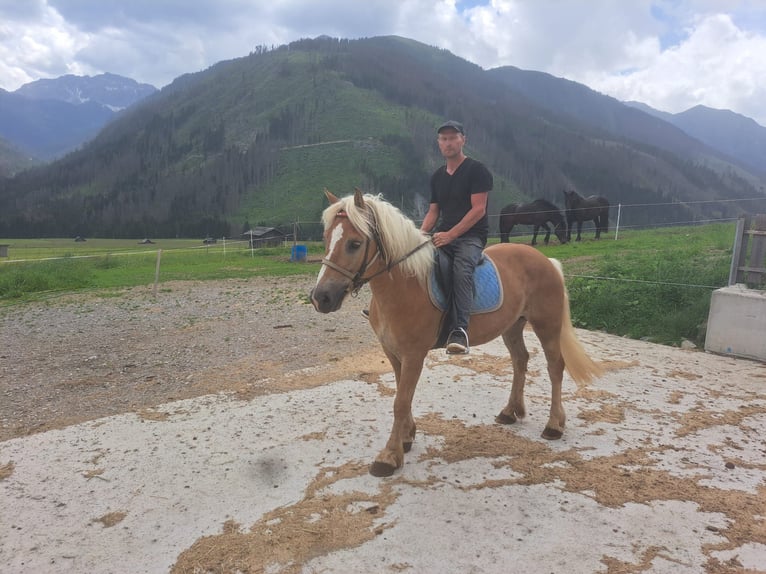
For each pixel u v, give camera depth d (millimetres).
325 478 3477
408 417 3863
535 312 4238
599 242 19406
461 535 2861
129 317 9875
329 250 3170
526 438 4129
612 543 2797
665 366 6102
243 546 2777
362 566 2619
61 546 2828
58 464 3734
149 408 4852
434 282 3525
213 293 12992
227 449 3928
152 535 2908
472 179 3852
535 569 2594
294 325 8641
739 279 7066
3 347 7652
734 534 2873
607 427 4348
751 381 5562
